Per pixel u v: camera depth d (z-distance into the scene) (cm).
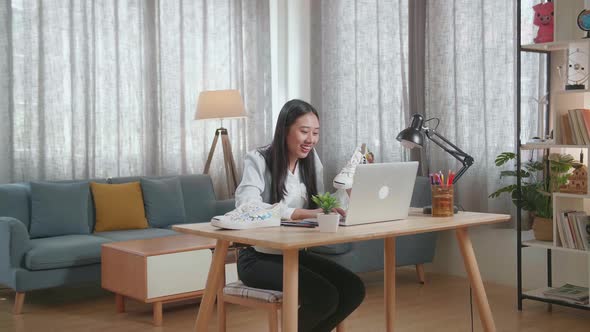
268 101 673
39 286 433
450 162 514
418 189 495
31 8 541
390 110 568
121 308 429
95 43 571
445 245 537
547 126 441
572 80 415
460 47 505
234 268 432
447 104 517
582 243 392
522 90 471
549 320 397
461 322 393
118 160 585
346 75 609
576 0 415
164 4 612
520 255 421
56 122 553
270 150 286
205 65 635
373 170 247
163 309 436
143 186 550
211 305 262
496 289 479
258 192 279
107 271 431
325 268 287
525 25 475
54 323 404
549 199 422
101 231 520
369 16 586
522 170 440
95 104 574
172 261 404
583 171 399
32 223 489
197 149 632
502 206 484
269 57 671
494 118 486
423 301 447
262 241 219
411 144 300
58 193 502
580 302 400
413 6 540
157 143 607
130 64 592
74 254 446
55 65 552
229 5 649
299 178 292
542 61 460
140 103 597
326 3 623
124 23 589
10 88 530
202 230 244
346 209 272
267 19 670
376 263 482
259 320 402
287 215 266
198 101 600
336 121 616
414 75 544
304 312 270
